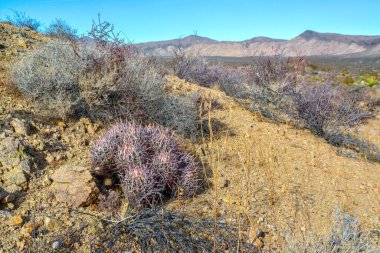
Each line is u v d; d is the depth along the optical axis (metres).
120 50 4.84
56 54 4.70
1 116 3.92
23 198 3.05
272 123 6.53
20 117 4.03
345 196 4.04
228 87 8.62
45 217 2.88
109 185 3.41
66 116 4.36
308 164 4.81
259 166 4.45
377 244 3.11
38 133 3.92
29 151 3.53
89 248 2.65
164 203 3.39
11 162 3.29
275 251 2.95
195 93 6.23
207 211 3.36
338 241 2.98
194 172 3.73
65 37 6.79
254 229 3.15
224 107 6.54
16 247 2.55
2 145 3.40
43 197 3.11
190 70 9.06
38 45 6.12
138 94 4.79
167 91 6.14
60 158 3.67
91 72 4.57
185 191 3.53
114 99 4.79
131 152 3.42
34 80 4.33
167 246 2.68
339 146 6.48
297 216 3.46
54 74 4.38
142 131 3.77
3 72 4.86
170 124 4.93
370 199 4.07
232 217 3.32
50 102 4.27
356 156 5.87
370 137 7.58
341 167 4.96
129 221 2.88
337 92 7.49
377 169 5.24
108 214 3.07
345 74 22.14
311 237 2.88
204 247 2.81
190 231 2.98
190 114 5.20
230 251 2.84
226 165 4.33
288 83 7.41
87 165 3.61
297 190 4.00
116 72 4.68
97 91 4.50
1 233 2.64
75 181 3.21
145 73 5.04
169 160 3.45
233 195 3.72
